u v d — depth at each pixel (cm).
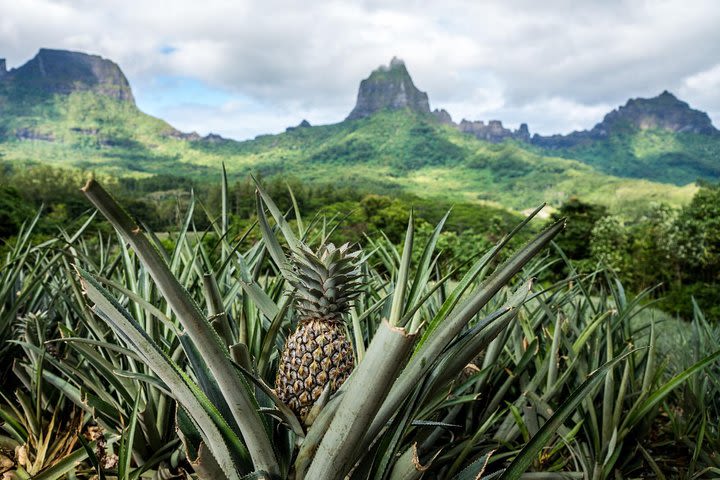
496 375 109
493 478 65
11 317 109
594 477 91
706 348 138
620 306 125
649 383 108
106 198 38
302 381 60
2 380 118
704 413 101
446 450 92
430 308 113
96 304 53
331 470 49
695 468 110
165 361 54
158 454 81
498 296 136
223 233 105
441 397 79
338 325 66
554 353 100
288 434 64
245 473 57
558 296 137
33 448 96
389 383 44
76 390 95
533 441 57
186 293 45
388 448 60
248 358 54
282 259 77
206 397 57
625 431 99
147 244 41
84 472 88
